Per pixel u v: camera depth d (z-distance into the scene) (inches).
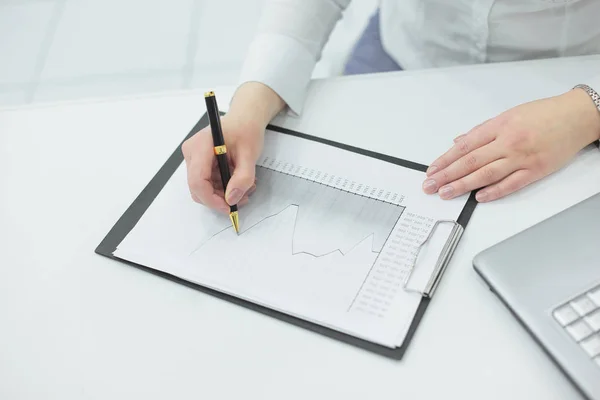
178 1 54.2
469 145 26.5
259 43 31.4
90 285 24.0
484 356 20.8
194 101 31.6
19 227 26.3
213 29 52.2
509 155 25.6
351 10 54.7
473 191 25.7
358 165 27.3
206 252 24.5
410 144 28.2
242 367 21.2
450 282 22.9
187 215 26.0
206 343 21.9
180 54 50.5
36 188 27.9
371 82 31.5
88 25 52.1
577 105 26.8
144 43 51.1
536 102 27.3
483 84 30.7
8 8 53.1
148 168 28.5
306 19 31.8
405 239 24.1
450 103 30.0
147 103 31.7
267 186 26.6
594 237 22.8
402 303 22.1
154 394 20.8
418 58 39.2
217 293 23.2
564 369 19.8
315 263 23.6
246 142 27.5
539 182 26.0
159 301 23.2
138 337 22.2
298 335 21.8
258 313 22.5
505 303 21.6
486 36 34.1
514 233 24.2
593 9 32.1
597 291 21.2
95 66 49.2
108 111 31.4
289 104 29.9
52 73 48.6
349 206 25.5
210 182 25.8
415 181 26.3
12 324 23.0
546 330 20.6
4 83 47.8
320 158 27.8
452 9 34.4
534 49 34.2
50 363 21.8
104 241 25.4
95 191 27.6
